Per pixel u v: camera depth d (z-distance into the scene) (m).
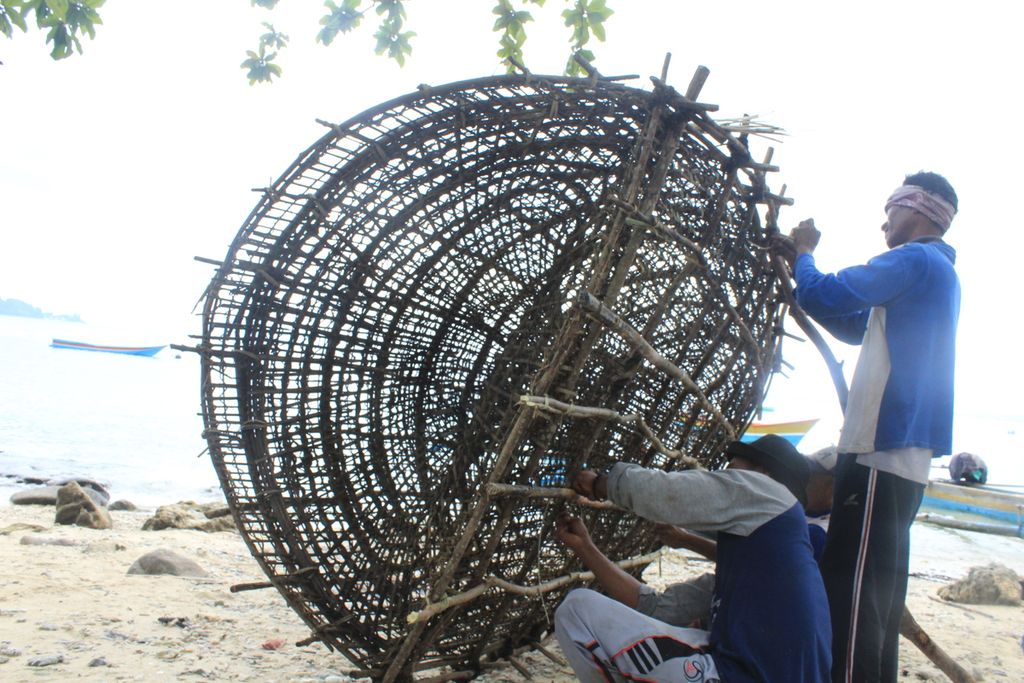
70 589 4.60
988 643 5.05
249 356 3.29
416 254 3.62
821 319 3.12
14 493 9.07
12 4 3.90
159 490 10.28
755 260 3.30
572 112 2.83
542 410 2.63
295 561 3.27
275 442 3.39
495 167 3.15
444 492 3.38
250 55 5.27
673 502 2.59
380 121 2.87
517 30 4.75
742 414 3.72
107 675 3.27
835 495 2.88
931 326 2.77
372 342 3.73
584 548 3.05
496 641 3.47
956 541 10.36
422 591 3.34
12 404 18.92
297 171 3.00
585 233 3.35
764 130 2.91
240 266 3.14
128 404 22.41
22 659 3.38
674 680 2.45
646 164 2.72
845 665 2.68
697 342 3.33
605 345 3.02
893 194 3.04
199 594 4.70
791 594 2.42
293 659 3.69
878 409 2.75
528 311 3.69
